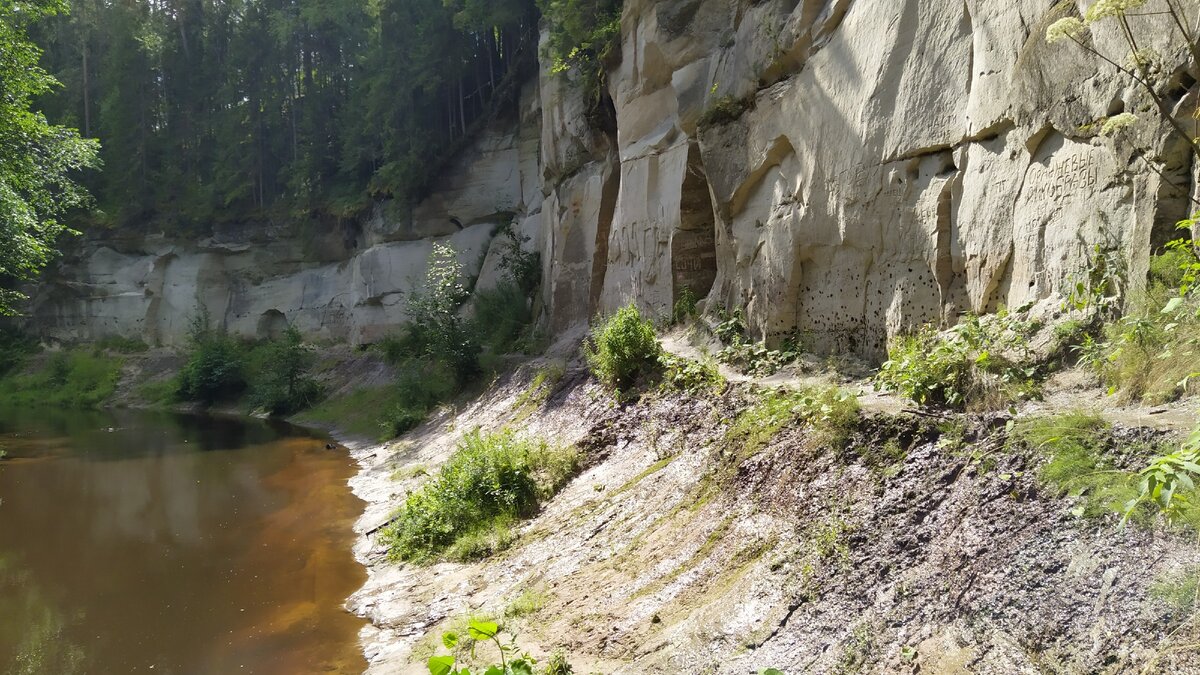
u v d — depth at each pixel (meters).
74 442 23.75
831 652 4.41
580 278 21.16
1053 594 3.65
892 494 5.09
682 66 14.70
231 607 9.29
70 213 40.28
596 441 11.30
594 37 18.67
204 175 41.81
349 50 38.59
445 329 22.52
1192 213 5.59
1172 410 4.61
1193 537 3.36
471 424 17.97
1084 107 6.55
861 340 9.73
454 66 30.44
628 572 6.98
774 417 7.36
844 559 4.93
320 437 23.56
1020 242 7.30
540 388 16.06
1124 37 6.16
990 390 6.07
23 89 18.89
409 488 14.04
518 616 7.09
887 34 9.38
